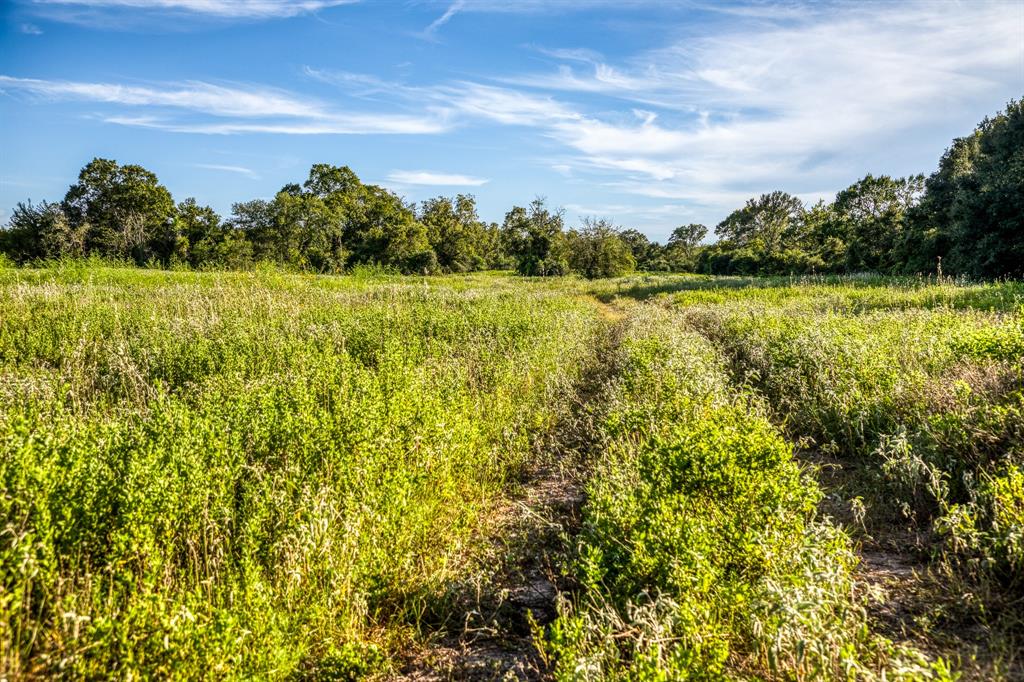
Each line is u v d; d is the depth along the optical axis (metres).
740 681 2.74
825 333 9.17
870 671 2.67
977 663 2.96
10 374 7.18
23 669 2.65
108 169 78.06
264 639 3.06
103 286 18.78
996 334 6.64
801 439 6.21
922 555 4.09
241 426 5.24
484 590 4.04
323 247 76.88
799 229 96.00
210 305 13.81
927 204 40.03
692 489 4.11
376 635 3.64
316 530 3.82
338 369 7.68
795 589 2.85
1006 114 34.78
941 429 5.07
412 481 4.95
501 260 101.44
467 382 8.73
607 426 6.52
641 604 3.33
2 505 3.26
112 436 4.58
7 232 64.19
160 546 3.70
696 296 26.55
